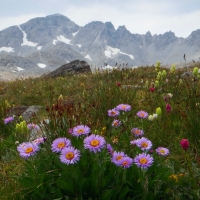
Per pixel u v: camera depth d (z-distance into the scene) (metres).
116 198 0.50
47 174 0.51
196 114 0.79
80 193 0.49
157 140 0.77
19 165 0.69
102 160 0.52
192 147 0.73
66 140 0.51
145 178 0.50
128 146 0.66
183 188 0.54
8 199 0.54
